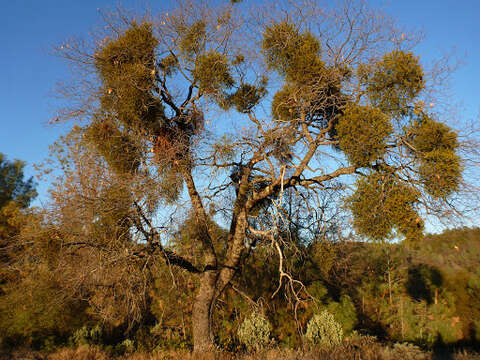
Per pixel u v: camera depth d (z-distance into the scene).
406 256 16.88
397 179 6.00
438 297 15.81
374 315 14.49
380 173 6.17
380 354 8.55
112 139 7.48
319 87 7.52
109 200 6.99
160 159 7.43
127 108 7.26
